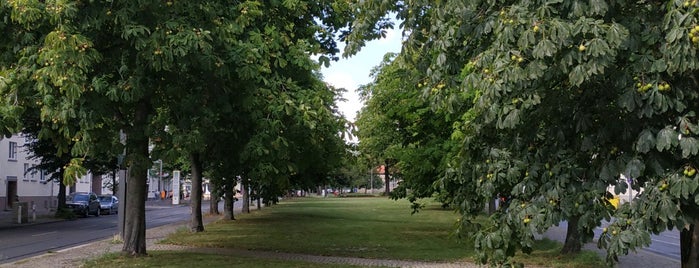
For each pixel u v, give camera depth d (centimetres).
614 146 474
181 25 891
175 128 1007
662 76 423
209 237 1853
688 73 429
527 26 431
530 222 489
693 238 554
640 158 431
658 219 416
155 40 843
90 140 910
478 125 585
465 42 550
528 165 527
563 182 490
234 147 1391
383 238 1858
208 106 1050
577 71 411
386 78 1833
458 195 631
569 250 1393
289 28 1324
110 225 2955
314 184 2995
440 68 555
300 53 1271
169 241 1708
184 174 6078
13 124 815
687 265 565
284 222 2684
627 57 437
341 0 1411
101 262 1190
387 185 9062
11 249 1725
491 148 567
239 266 1163
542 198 496
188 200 7281
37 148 3447
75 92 754
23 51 862
